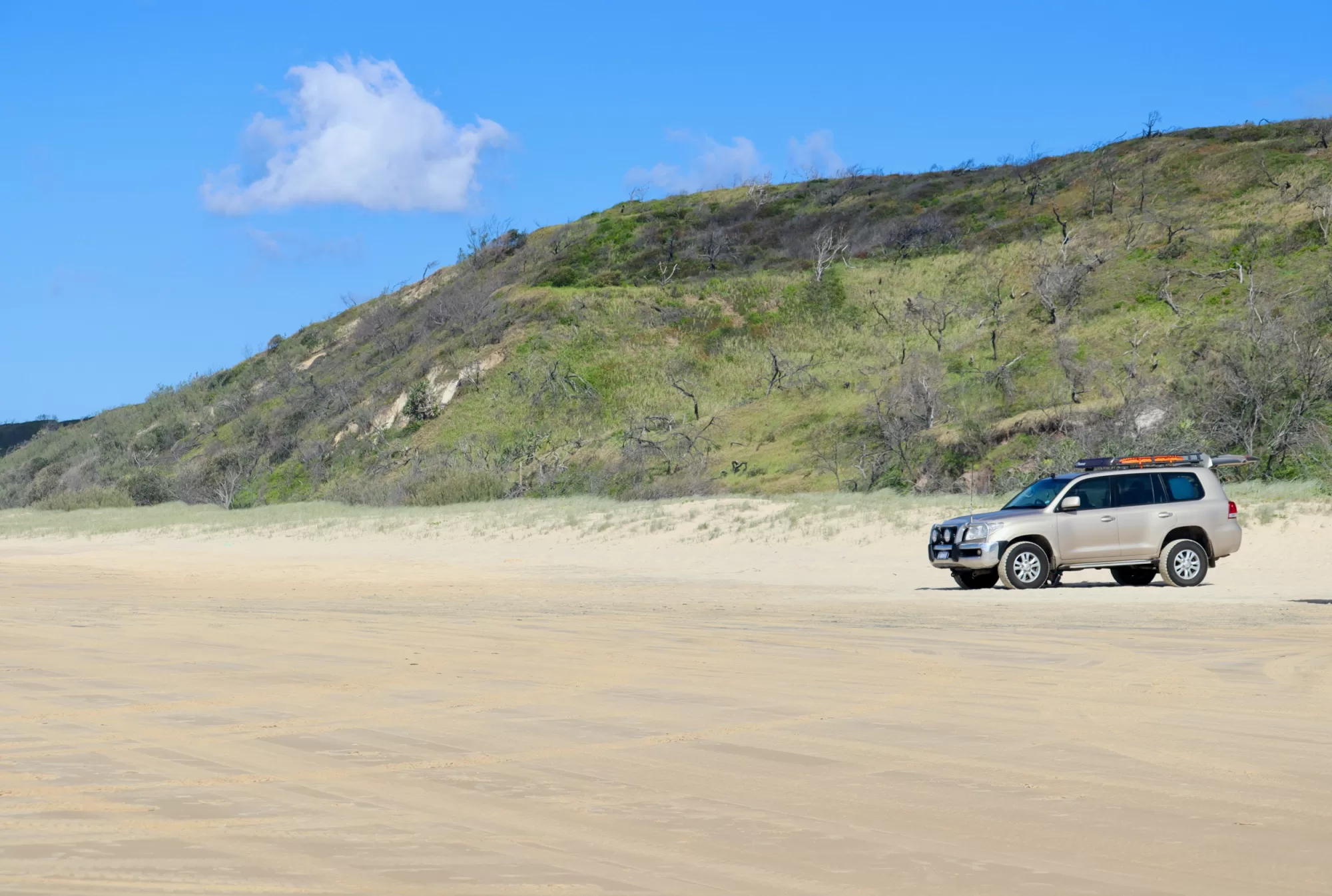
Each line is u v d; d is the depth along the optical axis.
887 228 106.62
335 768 7.36
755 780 6.94
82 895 4.87
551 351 86.56
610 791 6.70
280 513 55.72
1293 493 29.00
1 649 13.76
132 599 21.75
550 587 23.86
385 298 115.00
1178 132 110.88
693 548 30.73
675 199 125.56
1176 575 20.23
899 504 33.75
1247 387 47.66
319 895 4.88
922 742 7.98
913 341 81.56
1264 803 6.32
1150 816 6.07
